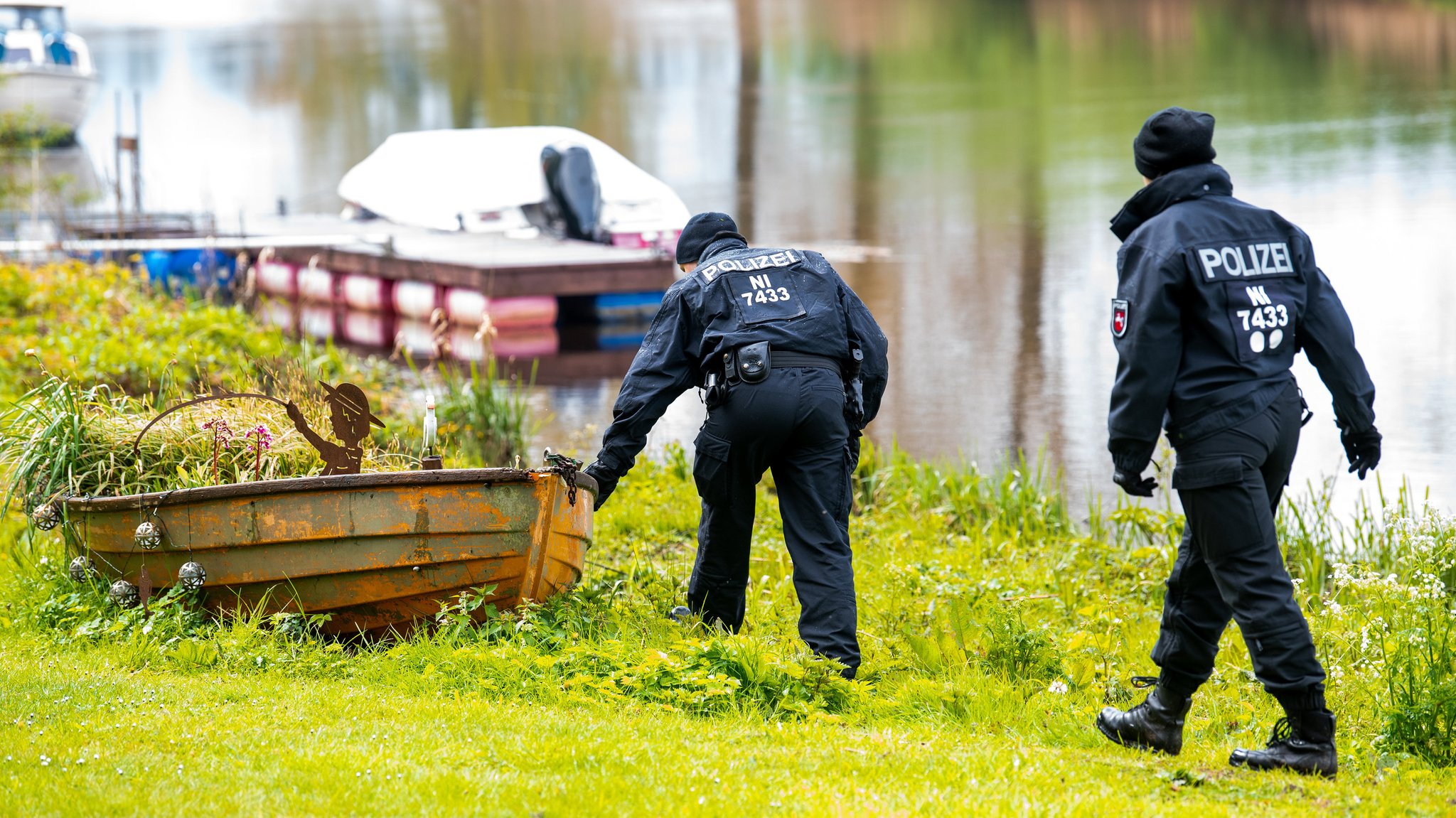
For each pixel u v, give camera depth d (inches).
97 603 856.3
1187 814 568.1
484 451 1552.7
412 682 741.3
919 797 573.6
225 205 4116.6
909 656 871.1
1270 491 647.8
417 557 797.2
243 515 798.5
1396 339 2262.6
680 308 834.8
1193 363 632.4
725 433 814.5
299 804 547.8
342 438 845.8
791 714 725.9
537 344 2556.6
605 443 857.5
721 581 875.4
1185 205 643.5
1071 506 1477.6
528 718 681.6
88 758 590.9
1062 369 2169.0
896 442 1615.4
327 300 2984.7
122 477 914.7
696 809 551.5
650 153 5418.3
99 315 1857.8
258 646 786.2
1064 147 5206.7
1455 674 725.9
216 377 1555.1
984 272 3024.1
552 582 845.8
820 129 6028.5
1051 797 582.9
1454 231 3218.5
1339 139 4798.2
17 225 2785.4
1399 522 981.8
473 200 2807.6
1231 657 900.6
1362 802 593.3
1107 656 892.6
